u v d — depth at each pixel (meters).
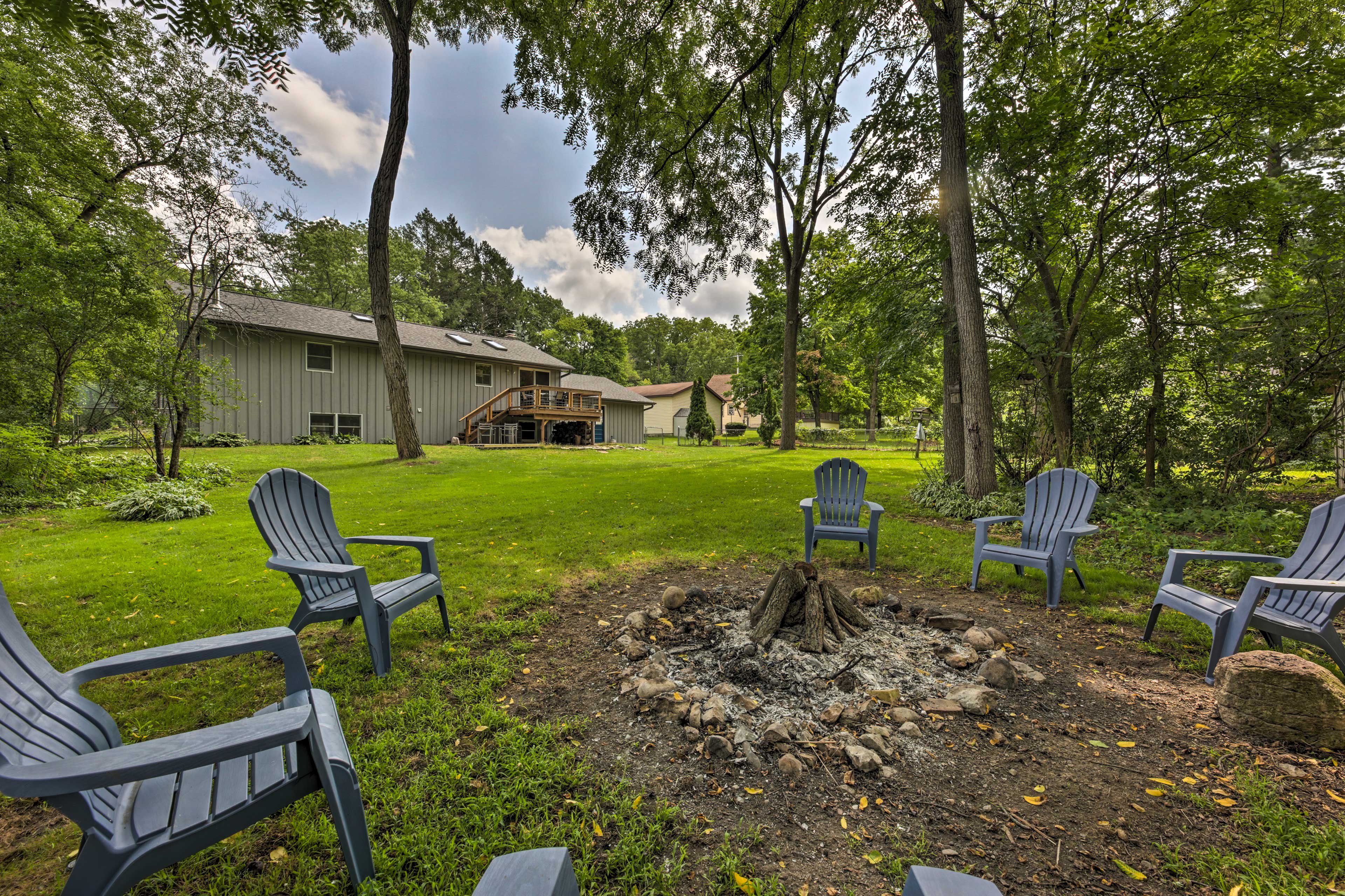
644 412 29.47
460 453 14.77
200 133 9.00
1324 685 1.96
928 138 7.55
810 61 5.39
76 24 1.76
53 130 9.15
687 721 2.12
